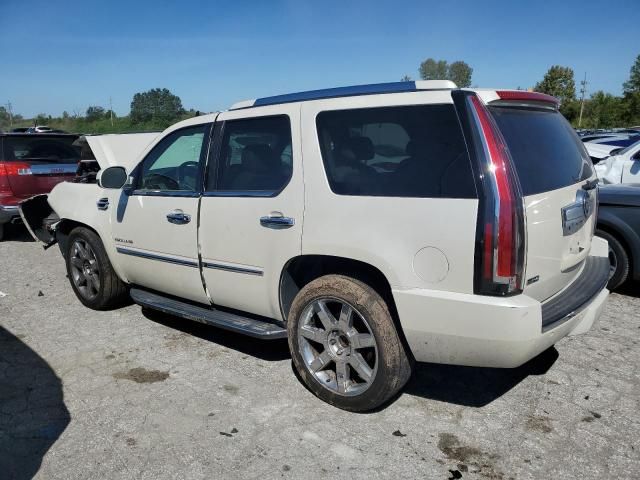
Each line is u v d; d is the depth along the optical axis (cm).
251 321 388
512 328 273
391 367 313
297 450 301
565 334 313
